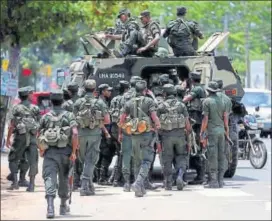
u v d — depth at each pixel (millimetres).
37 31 46750
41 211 29703
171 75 41688
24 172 38469
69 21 48750
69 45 115750
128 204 31234
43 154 28234
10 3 44250
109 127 38344
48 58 140500
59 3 46438
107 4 50938
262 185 38438
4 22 45188
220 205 30734
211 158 36688
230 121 41844
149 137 33438
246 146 48406
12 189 37250
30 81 136625
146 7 51812
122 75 41938
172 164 37438
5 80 50312
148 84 42844
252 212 28688
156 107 33812
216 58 41906
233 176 43469
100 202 32000
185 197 33438
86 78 42438
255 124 48312
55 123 28156
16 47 50156
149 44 41375
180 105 35906
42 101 78500
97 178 39656
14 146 36938
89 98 34406
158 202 31812
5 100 50281
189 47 42531
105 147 39062
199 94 39062
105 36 43531
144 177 33656
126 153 35812
